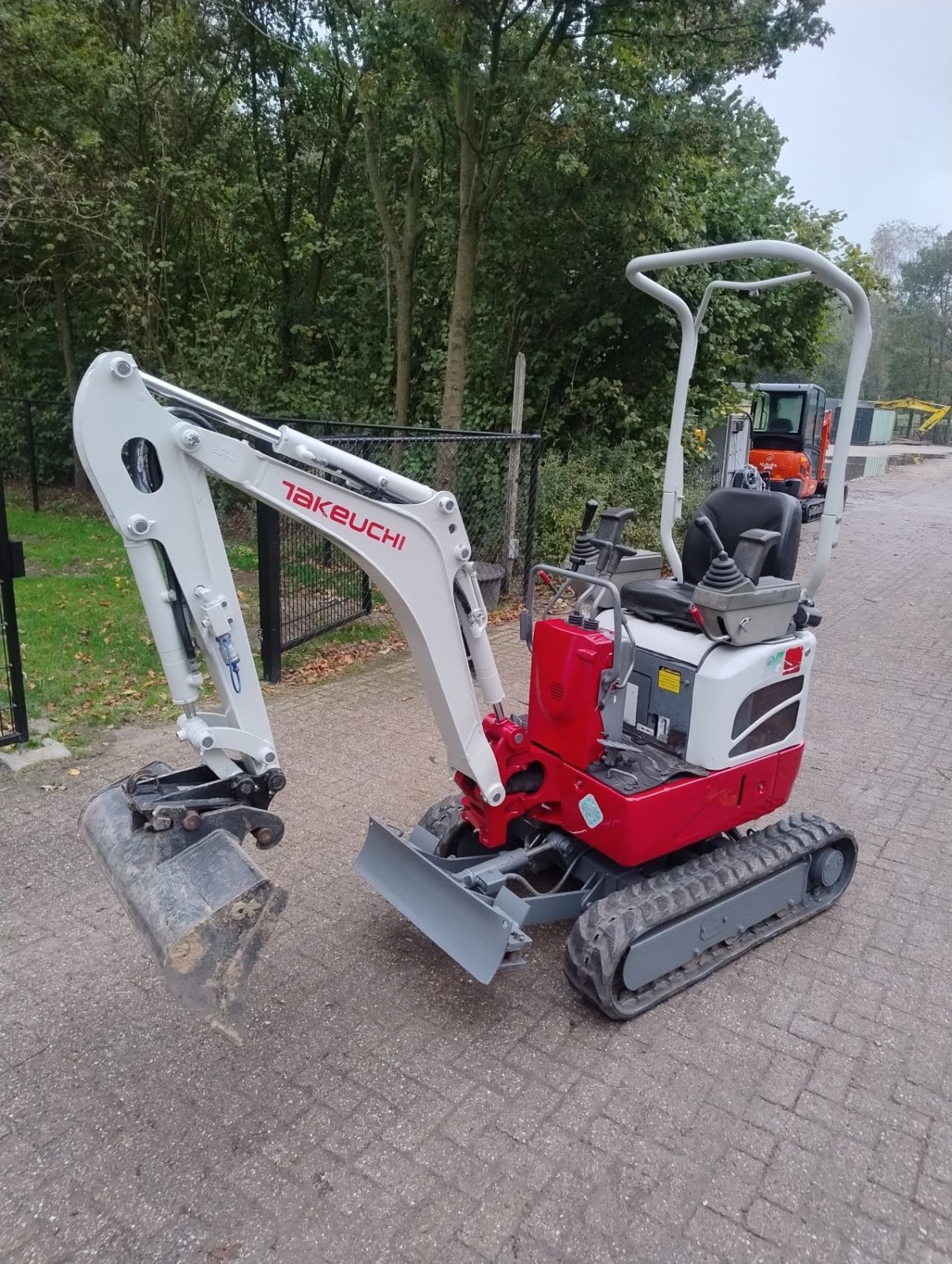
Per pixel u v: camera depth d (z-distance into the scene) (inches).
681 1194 98.4
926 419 2228.1
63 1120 106.0
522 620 143.5
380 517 111.7
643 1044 121.6
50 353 584.4
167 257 504.4
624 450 437.4
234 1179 98.7
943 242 2519.7
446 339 482.6
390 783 197.9
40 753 201.6
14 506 536.4
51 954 135.0
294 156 522.6
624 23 358.3
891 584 428.8
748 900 138.0
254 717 110.0
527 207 415.2
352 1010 126.2
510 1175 100.0
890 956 143.6
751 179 523.8
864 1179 101.4
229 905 94.3
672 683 138.0
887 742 234.4
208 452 101.0
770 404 661.9
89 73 441.7
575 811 134.2
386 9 354.6
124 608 319.0
